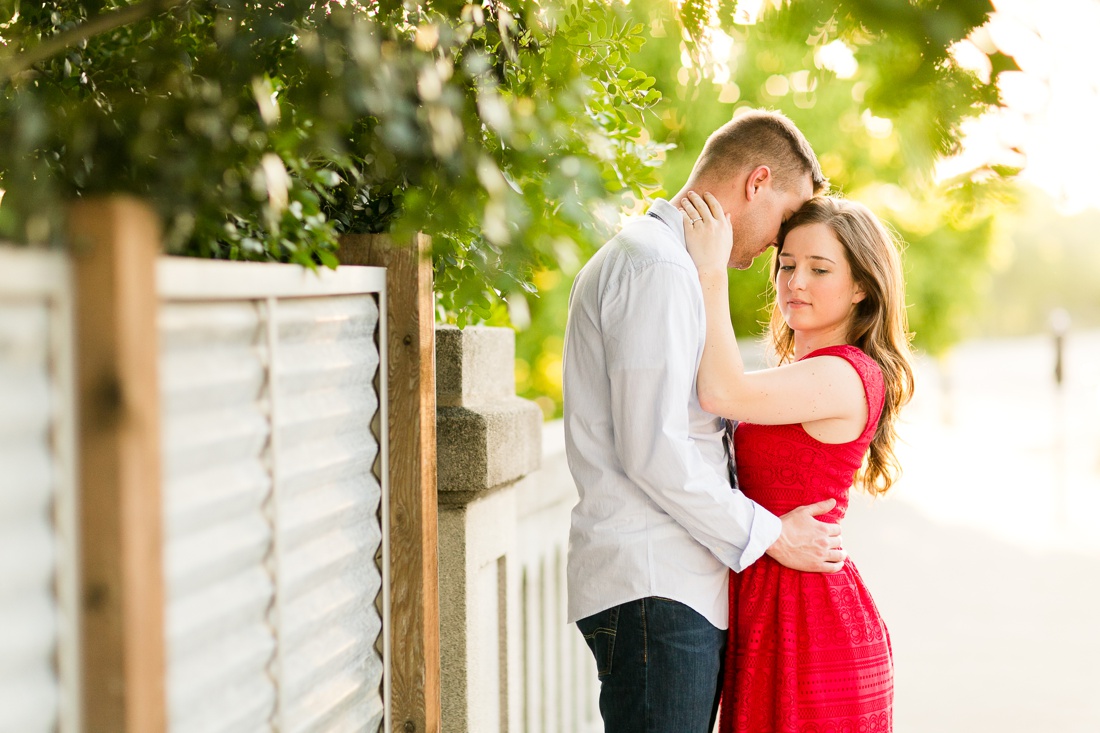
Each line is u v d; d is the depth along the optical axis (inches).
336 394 76.7
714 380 96.1
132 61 69.3
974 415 719.1
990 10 47.6
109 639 47.1
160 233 56.9
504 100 66.5
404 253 81.8
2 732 45.1
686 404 91.8
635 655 92.4
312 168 71.1
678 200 102.8
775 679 97.1
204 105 58.7
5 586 45.3
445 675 104.4
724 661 100.3
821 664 96.0
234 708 63.4
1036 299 2166.6
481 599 112.0
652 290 90.7
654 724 92.3
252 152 60.7
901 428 644.7
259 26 62.0
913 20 47.2
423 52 60.5
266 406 66.4
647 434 90.3
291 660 70.1
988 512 387.2
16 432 45.8
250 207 64.0
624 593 92.7
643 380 90.2
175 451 57.6
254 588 65.1
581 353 97.8
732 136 102.3
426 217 56.4
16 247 44.9
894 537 345.7
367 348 81.0
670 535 93.6
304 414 71.6
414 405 82.6
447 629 104.3
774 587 98.0
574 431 98.1
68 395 47.4
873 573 295.9
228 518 62.9
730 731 100.8
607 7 68.9
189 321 58.9
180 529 58.3
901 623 245.6
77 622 47.9
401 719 84.2
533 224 54.2
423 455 82.9
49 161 66.7
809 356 101.0
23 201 53.6
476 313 99.4
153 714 48.1
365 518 81.5
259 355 65.9
